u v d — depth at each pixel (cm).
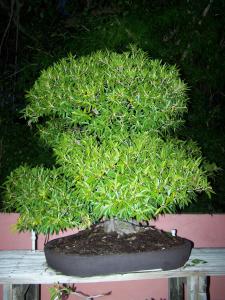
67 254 212
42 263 241
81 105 214
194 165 218
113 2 429
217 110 412
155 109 216
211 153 392
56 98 219
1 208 352
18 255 264
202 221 305
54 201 220
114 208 198
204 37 400
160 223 302
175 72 235
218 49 407
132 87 216
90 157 205
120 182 199
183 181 209
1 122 401
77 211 224
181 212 370
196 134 392
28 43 444
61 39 428
